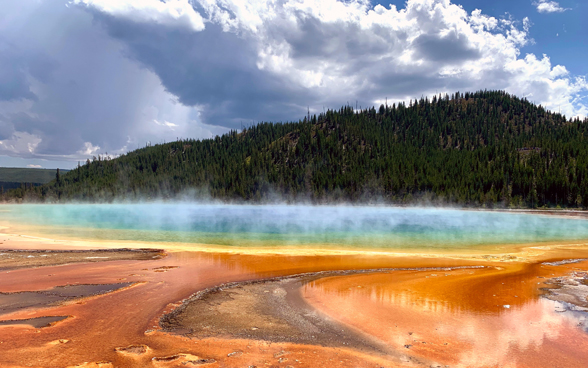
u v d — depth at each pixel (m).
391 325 7.23
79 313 7.83
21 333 6.66
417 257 15.84
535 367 5.46
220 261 14.45
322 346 6.21
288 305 8.54
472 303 8.69
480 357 5.79
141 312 7.94
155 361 5.59
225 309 8.21
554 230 33.41
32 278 11.09
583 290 9.93
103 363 5.50
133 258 14.91
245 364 5.52
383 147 144.25
